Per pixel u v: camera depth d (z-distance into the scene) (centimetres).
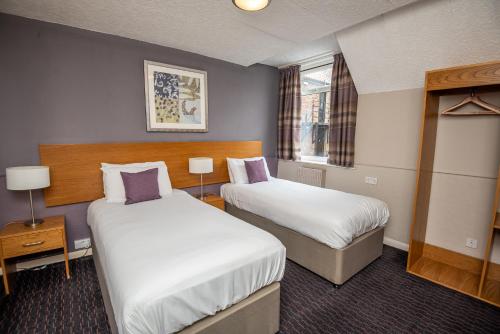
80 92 259
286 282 227
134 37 279
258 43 294
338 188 366
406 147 293
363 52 284
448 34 223
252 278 150
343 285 223
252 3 172
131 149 292
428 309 194
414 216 242
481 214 244
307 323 178
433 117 252
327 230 214
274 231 274
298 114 421
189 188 351
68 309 189
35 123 239
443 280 232
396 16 236
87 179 268
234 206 338
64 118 253
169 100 316
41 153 241
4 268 203
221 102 373
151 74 299
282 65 430
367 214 241
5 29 220
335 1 199
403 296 209
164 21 238
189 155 342
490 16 196
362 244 238
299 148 427
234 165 372
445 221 267
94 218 223
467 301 204
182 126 332
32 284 219
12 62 224
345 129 345
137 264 132
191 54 330
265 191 307
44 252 251
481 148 240
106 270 155
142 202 255
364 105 328
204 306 129
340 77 346
